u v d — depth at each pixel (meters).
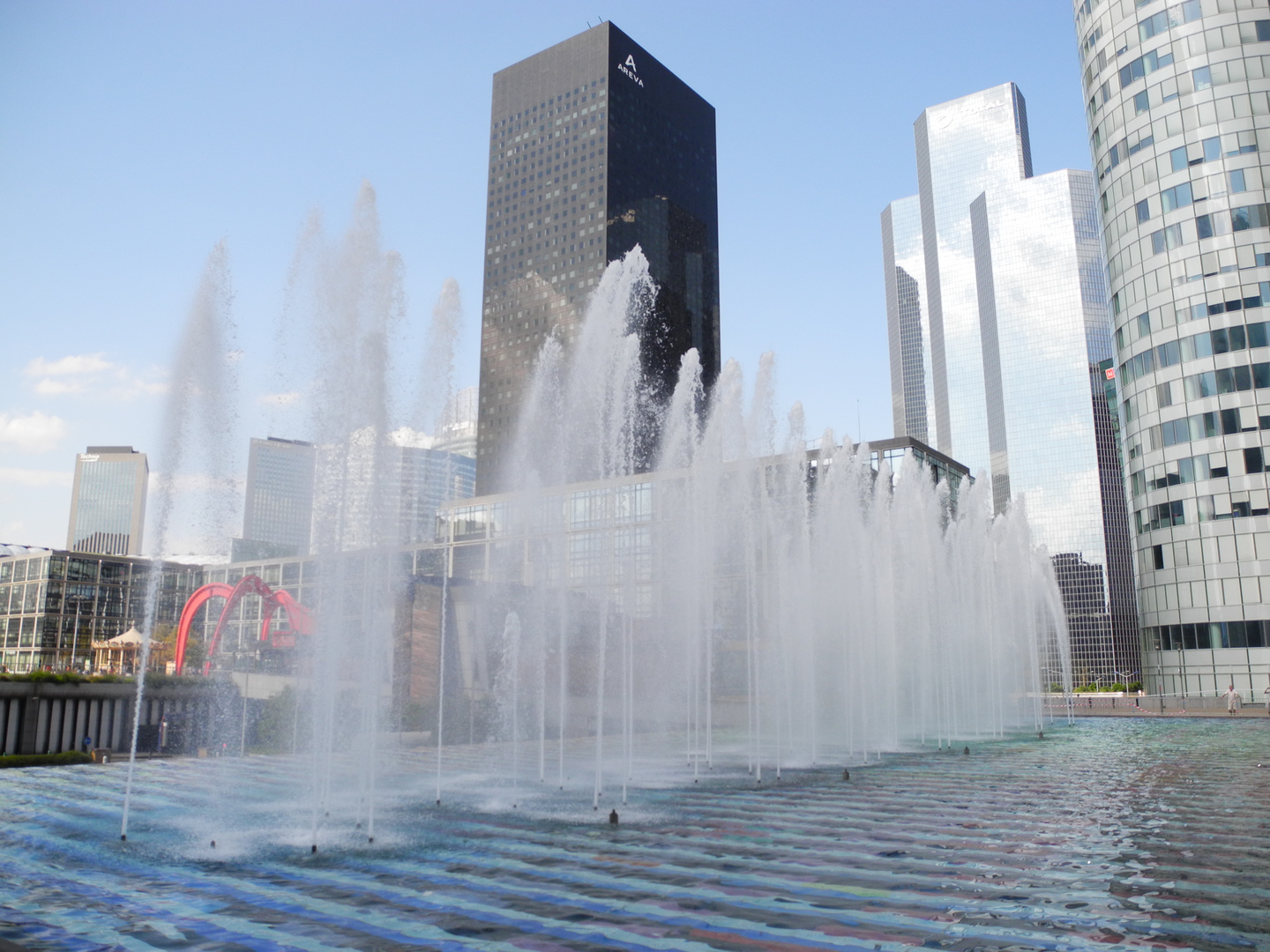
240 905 10.58
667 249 178.88
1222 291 66.31
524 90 181.88
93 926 9.77
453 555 77.75
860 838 14.89
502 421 171.38
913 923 9.72
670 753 32.31
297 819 17.12
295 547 79.56
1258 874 12.04
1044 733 43.88
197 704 50.28
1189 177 68.56
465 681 47.56
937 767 26.97
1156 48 71.19
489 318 178.12
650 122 179.50
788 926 9.63
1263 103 66.31
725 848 14.05
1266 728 46.75
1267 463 63.41
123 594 128.25
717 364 189.00
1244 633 63.41
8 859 13.36
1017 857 13.30
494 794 20.66
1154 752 32.31
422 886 11.54
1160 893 11.03
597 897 10.90
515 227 177.75
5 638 124.31
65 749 43.88
